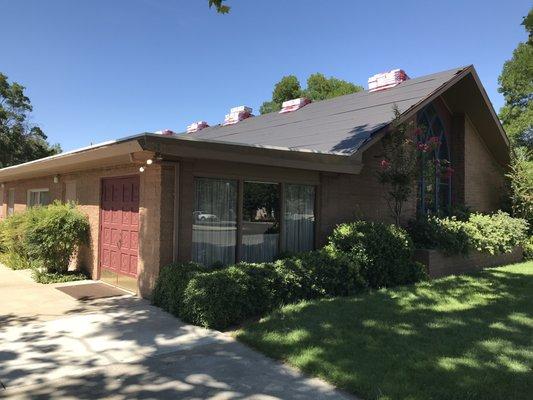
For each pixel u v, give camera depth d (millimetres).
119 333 6281
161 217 7730
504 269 11781
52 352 5551
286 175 9391
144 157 7797
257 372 4984
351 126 10938
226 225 8648
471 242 11461
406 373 4785
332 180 10219
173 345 5828
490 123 14109
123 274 9195
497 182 15781
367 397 4336
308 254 8430
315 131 11680
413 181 10570
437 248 10859
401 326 6395
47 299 8289
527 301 7980
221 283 6645
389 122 10062
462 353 5371
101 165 9812
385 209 11328
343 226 9516
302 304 7402
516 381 4586
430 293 8484
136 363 5230
